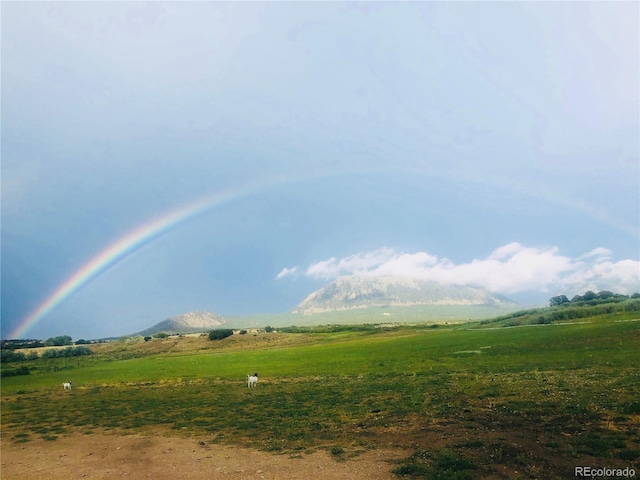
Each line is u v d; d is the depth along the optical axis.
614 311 134.12
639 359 45.66
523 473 17.06
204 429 30.67
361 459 20.42
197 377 68.38
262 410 36.09
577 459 18.25
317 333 183.25
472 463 18.31
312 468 19.67
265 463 21.12
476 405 30.16
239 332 193.75
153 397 49.75
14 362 142.12
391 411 30.77
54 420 39.78
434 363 60.12
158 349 163.88
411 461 19.39
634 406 25.33
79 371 100.25
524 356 58.53
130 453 25.48
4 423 40.34
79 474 22.14
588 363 46.34
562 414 25.39
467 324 176.25
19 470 23.89
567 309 148.25
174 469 21.47
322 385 48.09
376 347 97.94
